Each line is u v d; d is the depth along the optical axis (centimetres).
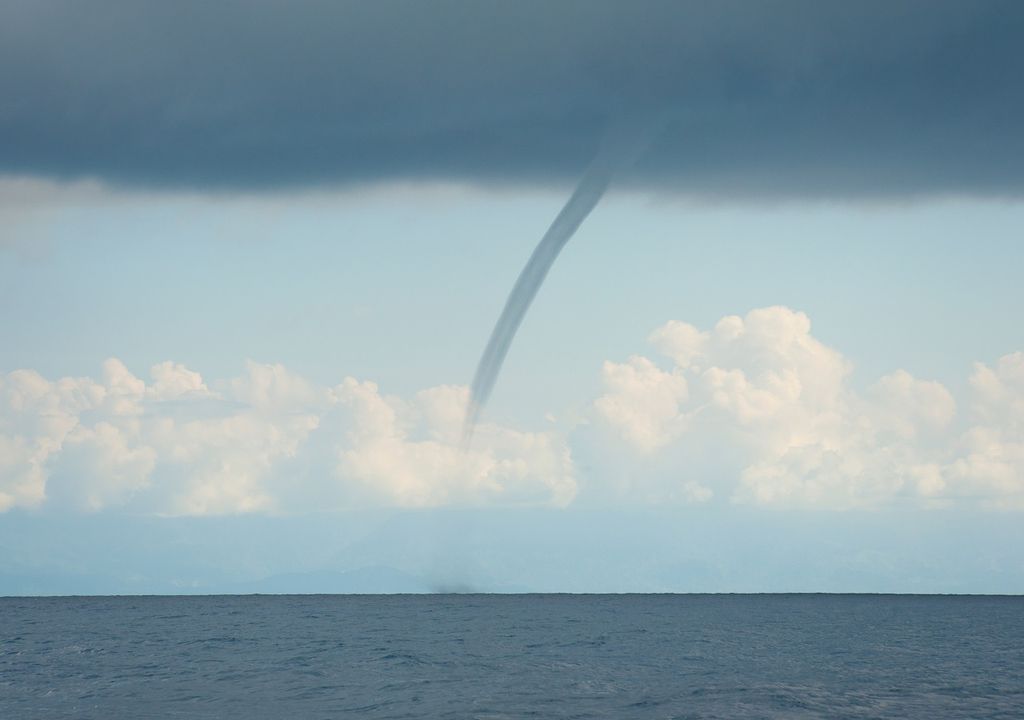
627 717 5206
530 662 8169
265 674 7275
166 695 6147
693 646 9969
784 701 5809
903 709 5534
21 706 5731
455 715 5269
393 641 10725
